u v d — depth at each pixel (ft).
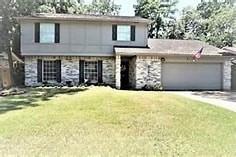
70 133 30.37
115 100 44.68
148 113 38.40
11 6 89.15
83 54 83.97
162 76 84.12
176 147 26.68
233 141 28.71
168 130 32.04
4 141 27.81
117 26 85.66
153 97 48.73
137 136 29.86
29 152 24.86
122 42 85.92
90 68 85.76
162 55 81.97
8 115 37.50
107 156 24.09
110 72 86.22
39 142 27.58
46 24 83.05
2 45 89.81
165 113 38.75
